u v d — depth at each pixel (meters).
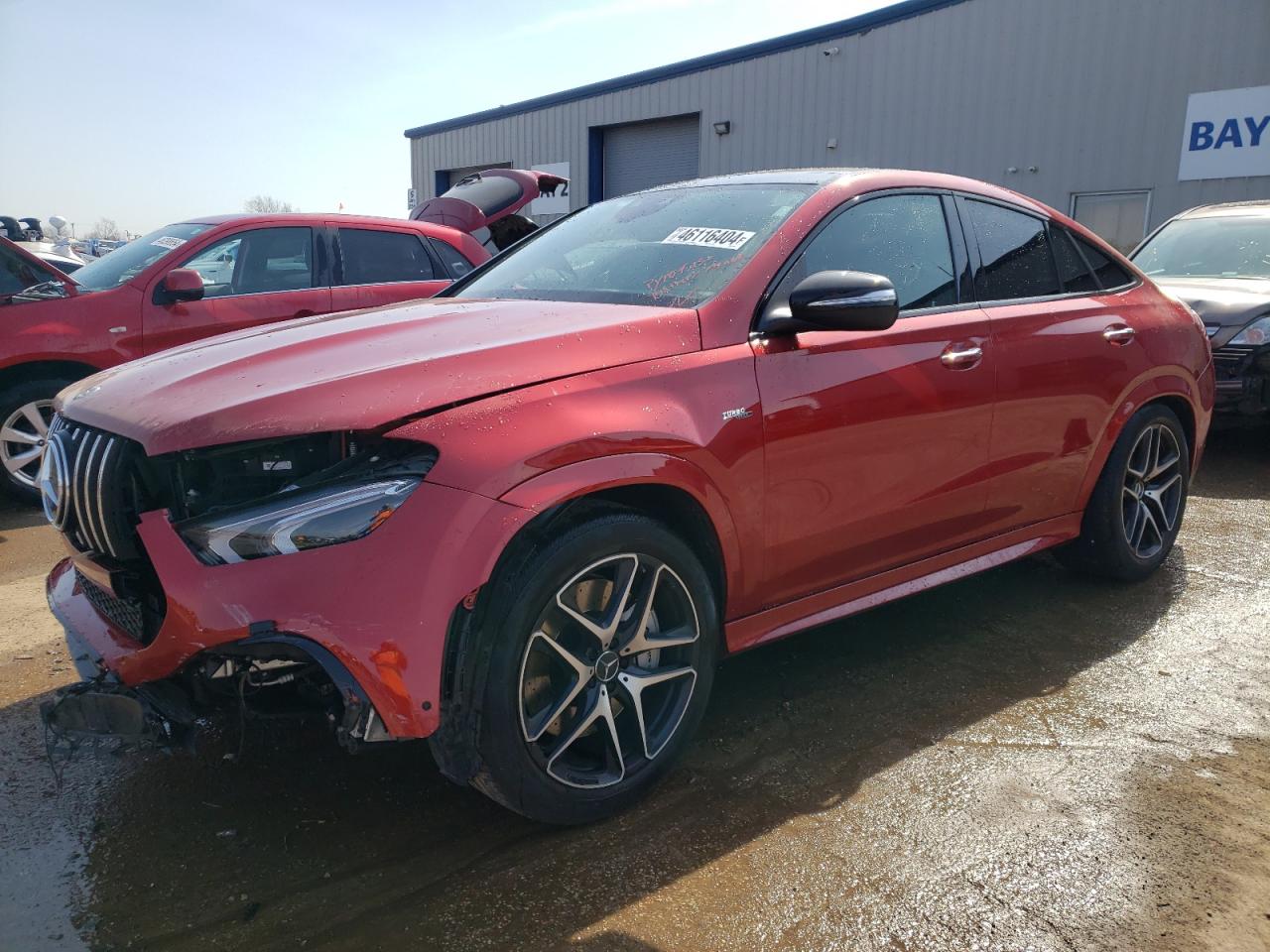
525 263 3.39
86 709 2.11
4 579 4.16
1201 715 2.93
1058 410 3.45
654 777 2.45
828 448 2.71
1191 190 13.62
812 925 2.01
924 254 3.16
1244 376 6.21
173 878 2.17
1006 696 3.05
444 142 27.52
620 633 2.35
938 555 3.25
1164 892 2.12
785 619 2.80
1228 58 13.05
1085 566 3.98
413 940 1.97
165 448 2.01
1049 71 14.70
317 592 1.92
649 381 2.37
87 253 18.56
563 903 2.08
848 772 2.61
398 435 2.05
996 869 2.19
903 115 16.47
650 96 20.78
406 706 1.95
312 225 6.23
